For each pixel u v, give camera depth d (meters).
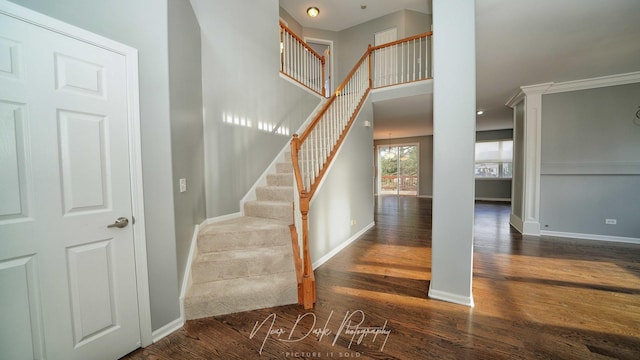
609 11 1.99
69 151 1.28
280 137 3.71
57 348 1.25
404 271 2.64
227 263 2.10
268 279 2.11
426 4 5.25
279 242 2.43
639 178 3.43
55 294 1.24
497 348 1.50
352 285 2.34
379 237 3.93
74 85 1.29
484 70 3.20
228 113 2.84
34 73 1.17
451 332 1.66
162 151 1.69
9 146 1.12
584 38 2.42
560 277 2.45
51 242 1.22
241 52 3.01
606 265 2.73
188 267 2.01
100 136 1.39
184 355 1.50
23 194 1.15
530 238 3.79
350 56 6.12
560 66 3.08
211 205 2.63
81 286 1.32
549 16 2.07
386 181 9.88
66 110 1.26
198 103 2.40
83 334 1.33
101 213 1.39
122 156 1.47
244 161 3.06
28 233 1.16
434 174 2.05
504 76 3.42
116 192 1.45
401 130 7.57
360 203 4.09
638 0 1.85
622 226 3.53
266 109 3.41
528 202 4.01
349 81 3.79
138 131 1.53
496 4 1.93
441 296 2.07
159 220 1.67
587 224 3.71
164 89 1.70
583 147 3.66
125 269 1.49
